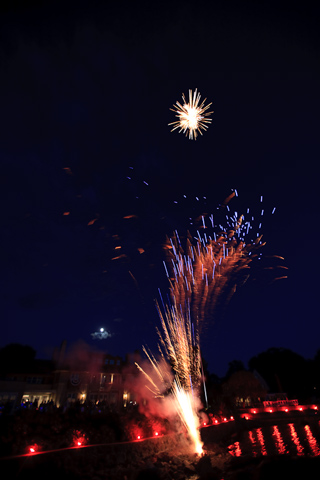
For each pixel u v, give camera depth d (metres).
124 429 23.36
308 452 24.34
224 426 37.00
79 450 18.16
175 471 19.44
